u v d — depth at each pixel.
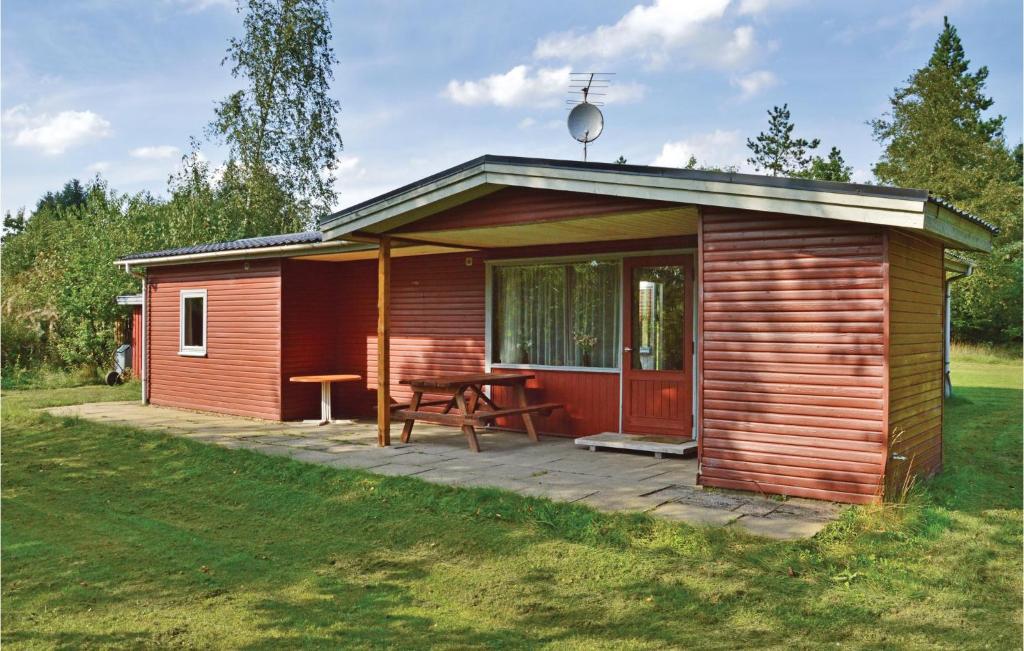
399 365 12.12
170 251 13.71
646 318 9.49
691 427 9.06
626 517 5.69
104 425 11.25
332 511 6.44
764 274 6.45
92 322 19.36
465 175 7.80
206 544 5.67
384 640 3.93
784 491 6.38
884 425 5.93
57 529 6.13
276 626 4.12
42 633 4.04
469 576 4.85
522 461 8.30
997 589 4.45
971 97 34.78
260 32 24.78
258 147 24.86
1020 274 30.31
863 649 3.71
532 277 10.62
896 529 5.37
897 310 6.27
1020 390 16.95
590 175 6.98
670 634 3.93
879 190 5.64
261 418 12.25
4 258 26.84
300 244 11.09
